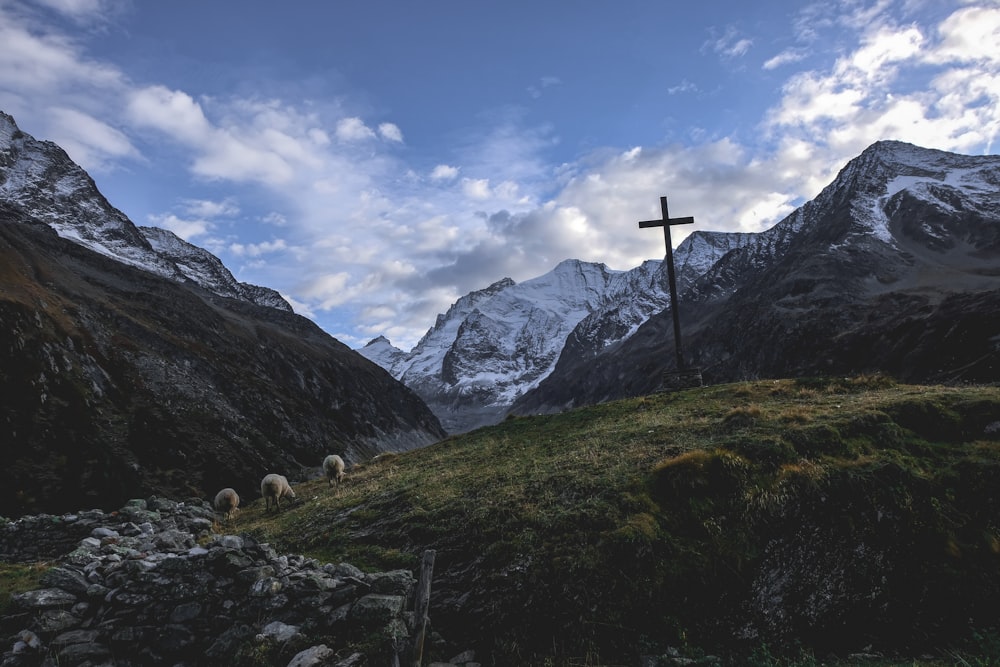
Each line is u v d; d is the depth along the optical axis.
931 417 18.62
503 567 15.36
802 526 15.25
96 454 86.19
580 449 22.20
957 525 14.85
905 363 141.38
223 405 123.00
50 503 73.75
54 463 80.62
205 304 197.62
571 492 17.97
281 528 22.00
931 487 15.60
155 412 106.62
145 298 166.62
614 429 24.25
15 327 97.56
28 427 83.19
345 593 13.97
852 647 13.59
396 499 21.38
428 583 13.10
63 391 95.00
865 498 15.48
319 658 12.39
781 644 13.56
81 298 135.62
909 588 14.06
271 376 178.50
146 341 133.25
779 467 16.75
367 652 12.77
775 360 196.12
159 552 16.27
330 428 164.12
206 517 26.44
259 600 13.59
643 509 16.30
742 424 20.58
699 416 23.61
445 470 24.45
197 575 13.86
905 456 16.92
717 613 14.05
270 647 12.77
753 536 15.20
